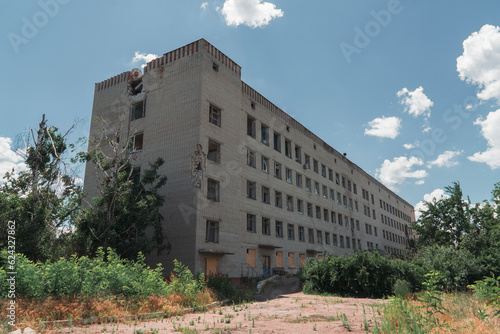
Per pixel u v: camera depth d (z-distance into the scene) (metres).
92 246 21.44
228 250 27.42
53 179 22.23
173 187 26.59
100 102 33.75
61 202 22.62
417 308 7.67
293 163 40.00
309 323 10.61
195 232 24.70
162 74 30.31
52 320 9.45
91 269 12.43
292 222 37.53
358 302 17.20
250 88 34.38
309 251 39.41
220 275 22.48
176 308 12.75
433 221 41.62
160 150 28.25
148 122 29.78
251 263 30.17
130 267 14.72
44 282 10.93
